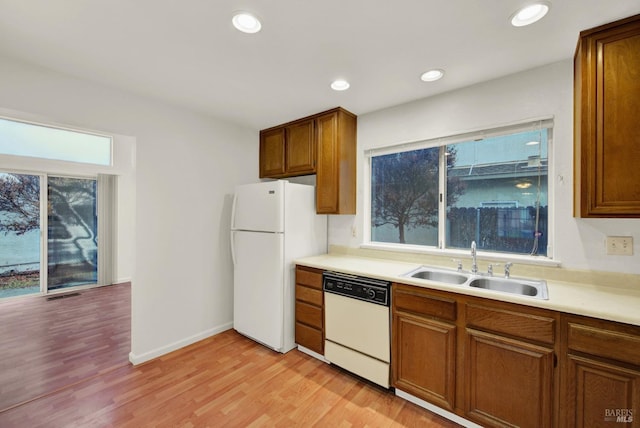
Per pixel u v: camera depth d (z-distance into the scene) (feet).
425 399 5.93
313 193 9.53
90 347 8.86
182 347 8.81
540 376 4.67
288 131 10.18
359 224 9.35
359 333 7.01
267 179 11.50
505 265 6.40
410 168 8.60
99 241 15.92
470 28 4.92
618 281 5.49
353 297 7.08
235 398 6.37
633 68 4.52
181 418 5.73
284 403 6.21
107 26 4.89
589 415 4.30
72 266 15.24
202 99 8.14
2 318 11.32
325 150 8.98
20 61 6.08
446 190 7.92
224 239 10.07
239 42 5.38
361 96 7.87
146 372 7.40
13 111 6.05
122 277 16.81
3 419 5.66
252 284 9.11
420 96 7.86
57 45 5.49
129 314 11.81
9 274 13.50
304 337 8.39
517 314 4.89
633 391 3.98
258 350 8.66
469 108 7.20
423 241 8.38
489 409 5.17
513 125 6.66
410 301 6.14
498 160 7.11
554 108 6.10
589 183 4.90
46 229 14.33
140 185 7.94
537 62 6.08
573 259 5.93
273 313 8.52
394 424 5.60
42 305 12.87
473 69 6.38
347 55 5.82
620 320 4.03
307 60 6.03
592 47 4.85
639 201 4.48
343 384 6.93
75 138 14.12
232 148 10.28
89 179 15.70
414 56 5.85
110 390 6.63
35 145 12.86
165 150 8.45
